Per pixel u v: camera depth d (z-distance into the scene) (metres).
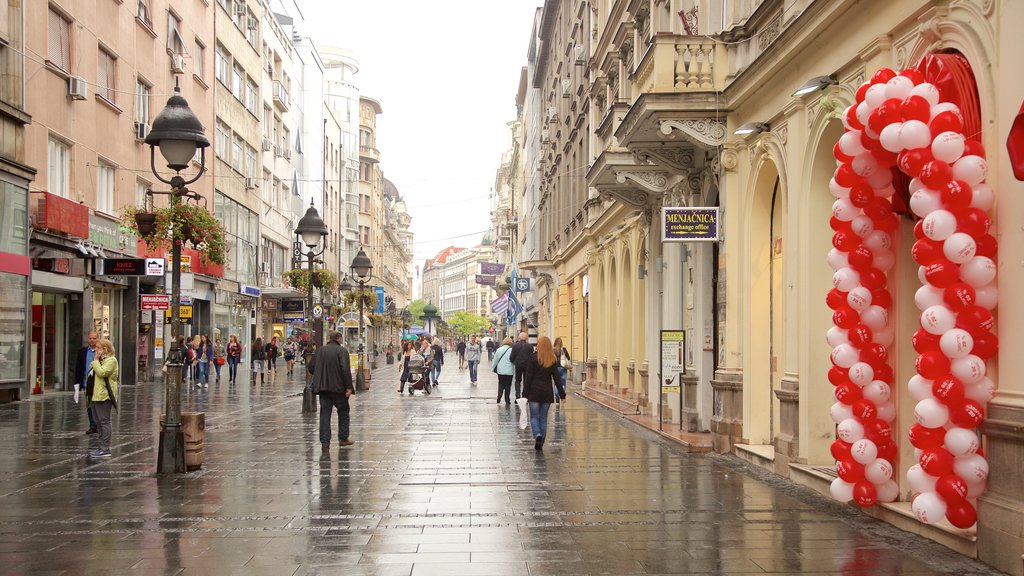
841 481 7.98
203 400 23.88
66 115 23.20
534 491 9.48
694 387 15.09
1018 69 5.98
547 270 45.09
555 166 42.06
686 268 16.17
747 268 12.22
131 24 27.59
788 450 10.32
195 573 6.10
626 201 19.47
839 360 7.91
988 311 6.23
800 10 10.38
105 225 25.41
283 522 7.82
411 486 9.77
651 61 13.11
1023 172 5.48
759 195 12.10
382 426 16.78
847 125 7.53
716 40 12.90
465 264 190.00
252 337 44.09
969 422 6.25
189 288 25.95
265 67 46.72
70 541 7.06
